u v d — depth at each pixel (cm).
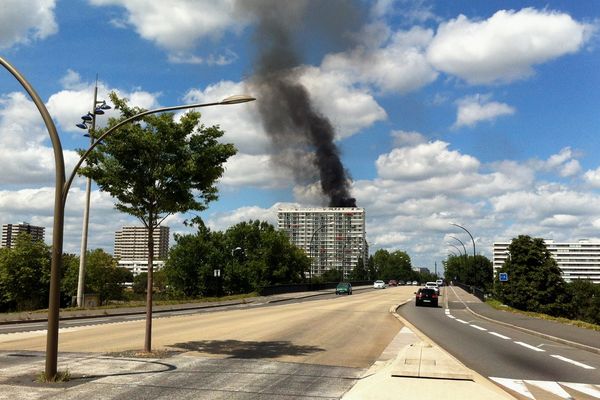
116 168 1377
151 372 1094
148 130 1397
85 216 3325
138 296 8719
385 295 6712
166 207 1406
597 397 980
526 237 7212
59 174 1036
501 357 1530
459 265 16688
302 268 10400
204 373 1091
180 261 8931
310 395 891
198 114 1437
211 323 2472
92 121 3231
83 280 3312
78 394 876
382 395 845
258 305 4541
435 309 4250
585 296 8700
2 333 1947
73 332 1984
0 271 6225
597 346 1764
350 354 1458
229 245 9819
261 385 975
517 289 7025
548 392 1015
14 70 1007
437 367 1031
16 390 902
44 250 6581
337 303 4659
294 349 1538
